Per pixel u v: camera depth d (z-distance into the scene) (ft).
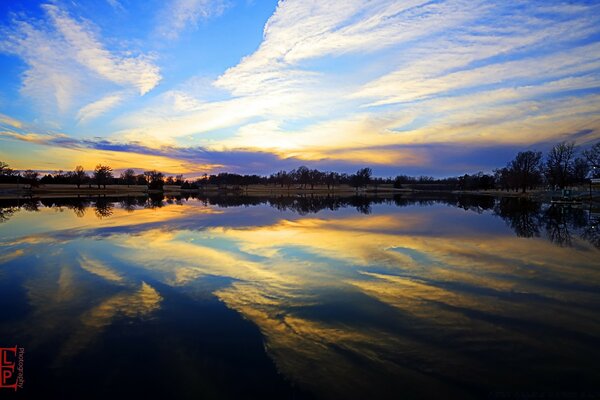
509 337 21.35
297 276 34.22
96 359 18.99
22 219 85.20
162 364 18.48
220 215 97.55
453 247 48.16
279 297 28.37
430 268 37.06
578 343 20.59
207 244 50.57
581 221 80.43
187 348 20.12
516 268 37.01
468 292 29.45
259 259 41.19
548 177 220.43
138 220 82.94
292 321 23.76
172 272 35.70
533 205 140.77
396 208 128.57
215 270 36.40
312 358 19.04
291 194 314.14
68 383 16.90
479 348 20.07
